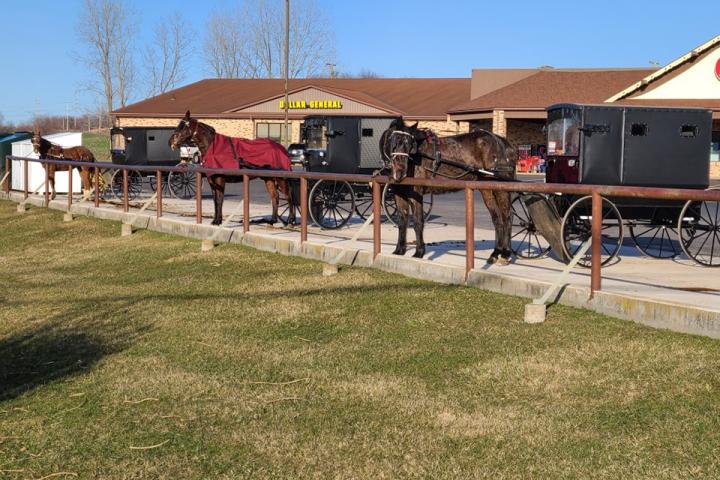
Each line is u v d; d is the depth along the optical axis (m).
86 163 21.45
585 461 5.36
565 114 12.88
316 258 12.77
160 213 18.17
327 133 18.28
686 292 8.71
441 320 8.76
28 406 7.05
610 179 12.70
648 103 37.56
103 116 99.81
